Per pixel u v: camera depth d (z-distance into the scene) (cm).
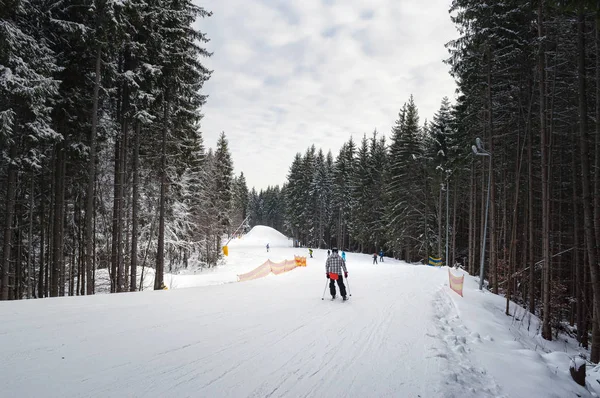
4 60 1161
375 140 6078
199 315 756
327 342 608
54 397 333
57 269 1595
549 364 701
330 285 1105
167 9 1747
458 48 1812
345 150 6588
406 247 4388
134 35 1666
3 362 415
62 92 1545
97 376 393
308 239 7600
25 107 1266
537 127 1895
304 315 827
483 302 1391
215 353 507
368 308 974
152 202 2495
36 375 383
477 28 1733
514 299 2009
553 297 1681
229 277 3044
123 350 491
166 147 2025
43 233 1766
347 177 6462
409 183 4219
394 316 881
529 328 1277
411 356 561
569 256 2323
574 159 1645
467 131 2569
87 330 580
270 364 479
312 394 392
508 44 1780
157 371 421
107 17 1335
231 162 4441
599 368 793
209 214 3828
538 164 2175
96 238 2127
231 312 810
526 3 1341
